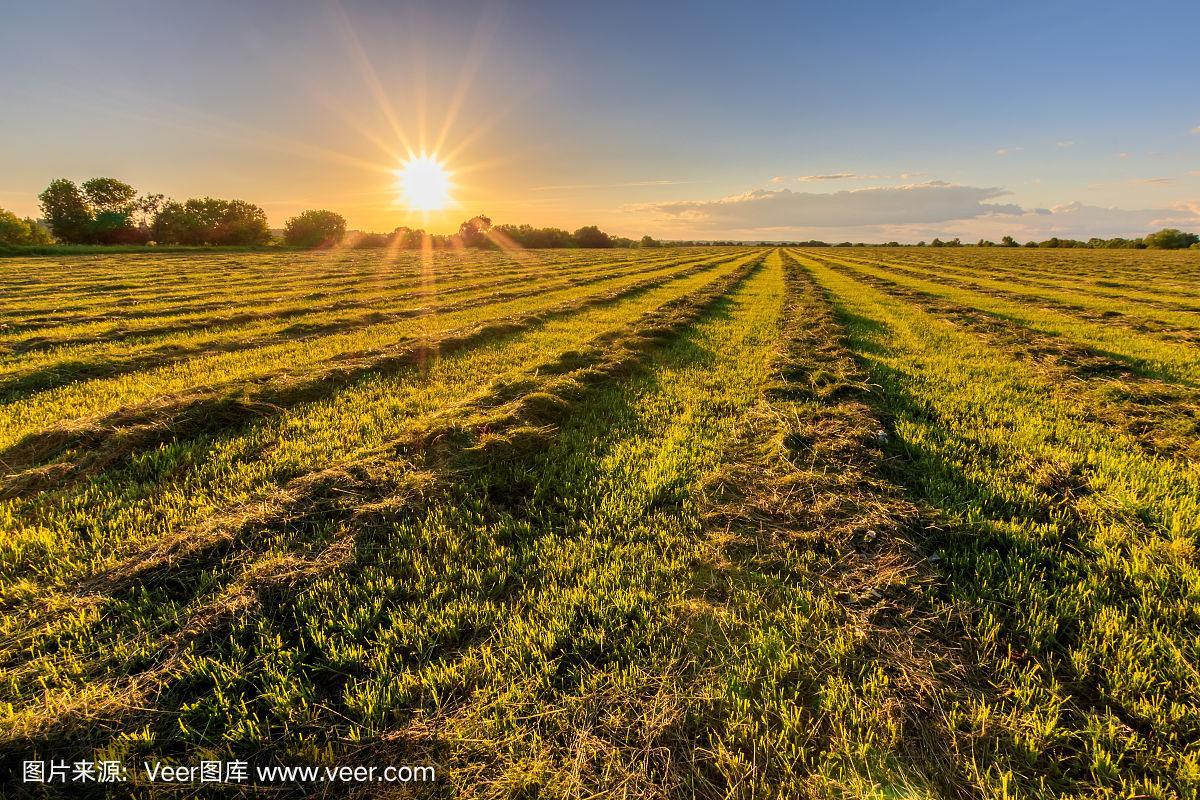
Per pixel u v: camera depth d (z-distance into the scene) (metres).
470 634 3.19
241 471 5.25
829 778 2.32
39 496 4.71
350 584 3.55
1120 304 19.86
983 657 2.93
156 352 10.56
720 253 76.12
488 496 4.86
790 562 3.80
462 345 11.54
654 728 2.52
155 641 3.03
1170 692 2.69
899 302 20.27
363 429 6.55
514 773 2.33
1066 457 5.59
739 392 8.34
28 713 2.53
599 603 3.40
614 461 5.55
